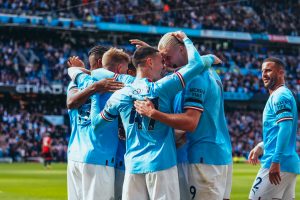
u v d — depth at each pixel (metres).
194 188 9.73
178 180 9.63
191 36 80.12
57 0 73.19
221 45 84.94
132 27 76.25
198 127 9.69
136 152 9.30
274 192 11.29
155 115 9.02
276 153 10.80
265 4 87.12
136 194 9.38
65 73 71.56
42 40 74.88
